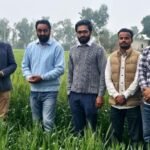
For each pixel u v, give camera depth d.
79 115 3.98
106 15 41.56
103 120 4.31
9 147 3.23
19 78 5.81
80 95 3.92
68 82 4.03
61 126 4.35
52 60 4.08
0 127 3.47
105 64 3.85
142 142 3.79
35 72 4.09
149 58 3.40
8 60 4.37
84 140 3.19
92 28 3.93
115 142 3.68
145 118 3.47
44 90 4.08
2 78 4.31
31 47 4.16
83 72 3.88
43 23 4.06
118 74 3.71
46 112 4.09
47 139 3.32
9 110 4.66
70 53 3.98
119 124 3.80
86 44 3.89
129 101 3.70
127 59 3.69
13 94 4.96
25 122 4.46
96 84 3.91
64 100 4.81
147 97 3.37
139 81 3.46
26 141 3.24
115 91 3.70
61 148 3.07
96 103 3.88
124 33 3.66
